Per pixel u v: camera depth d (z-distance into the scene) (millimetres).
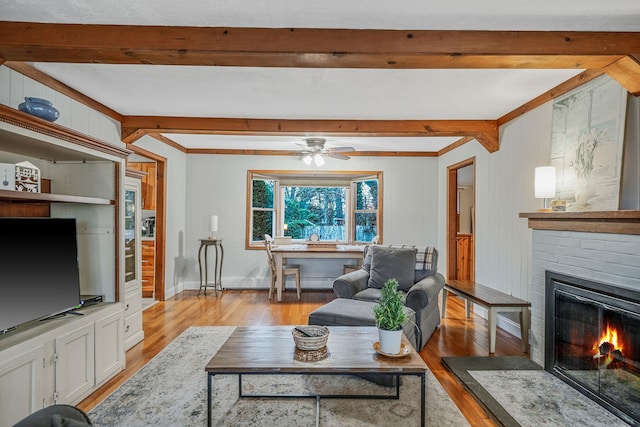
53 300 2221
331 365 1953
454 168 5492
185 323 4113
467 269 6367
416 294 3234
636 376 2078
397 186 6164
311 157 5129
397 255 4004
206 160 6020
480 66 2295
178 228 5734
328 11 1934
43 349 2004
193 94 3238
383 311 2115
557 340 2703
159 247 5164
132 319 3379
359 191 6539
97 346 2494
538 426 2039
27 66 2580
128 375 2740
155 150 4871
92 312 2469
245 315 4453
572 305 2594
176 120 3979
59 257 2285
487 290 3883
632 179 2322
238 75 2795
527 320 3236
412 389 2537
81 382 2326
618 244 2152
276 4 1869
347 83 2957
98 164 2771
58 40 2068
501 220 4016
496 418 2125
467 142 4988
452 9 1909
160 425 2090
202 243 5652
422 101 3426
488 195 4340
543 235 2887
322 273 6207
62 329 2150
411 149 5965
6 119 1798
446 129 4062
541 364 2881
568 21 2029
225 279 6031
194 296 5496
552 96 3080
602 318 2318
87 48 2084
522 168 3588
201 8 1910
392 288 2162
